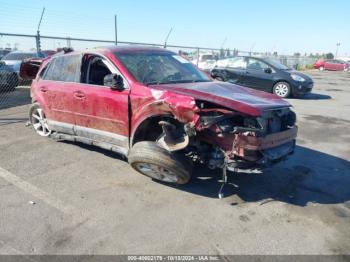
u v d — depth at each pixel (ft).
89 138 16.63
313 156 18.94
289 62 127.24
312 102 40.09
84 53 16.81
